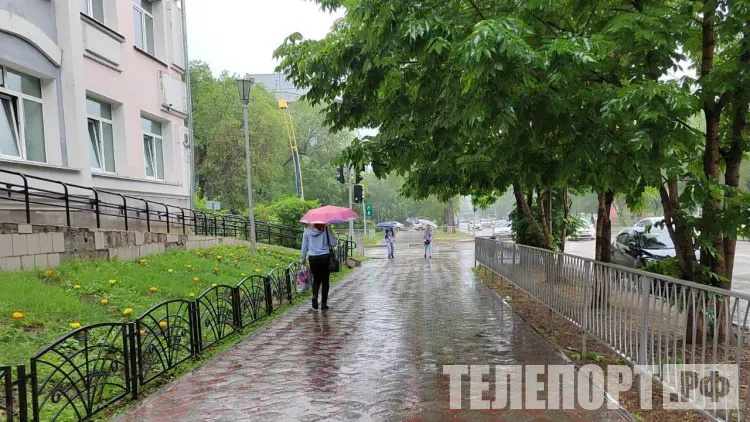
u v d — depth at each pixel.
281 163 43.00
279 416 4.19
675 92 4.26
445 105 5.59
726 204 4.80
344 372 5.35
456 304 9.55
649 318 4.18
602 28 5.17
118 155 13.06
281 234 19.97
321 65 7.11
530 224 12.16
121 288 7.85
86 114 11.28
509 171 8.29
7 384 3.42
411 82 6.62
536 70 4.75
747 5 4.60
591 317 5.39
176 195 15.70
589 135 4.87
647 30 4.50
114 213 12.31
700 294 3.52
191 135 16.84
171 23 15.90
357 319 8.22
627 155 4.96
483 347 6.22
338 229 45.31
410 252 28.48
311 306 9.59
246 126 13.81
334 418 4.12
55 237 8.23
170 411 4.34
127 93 13.30
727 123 5.84
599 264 5.16
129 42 13.45
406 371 5.33
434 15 5.05
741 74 4.67
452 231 52.75
